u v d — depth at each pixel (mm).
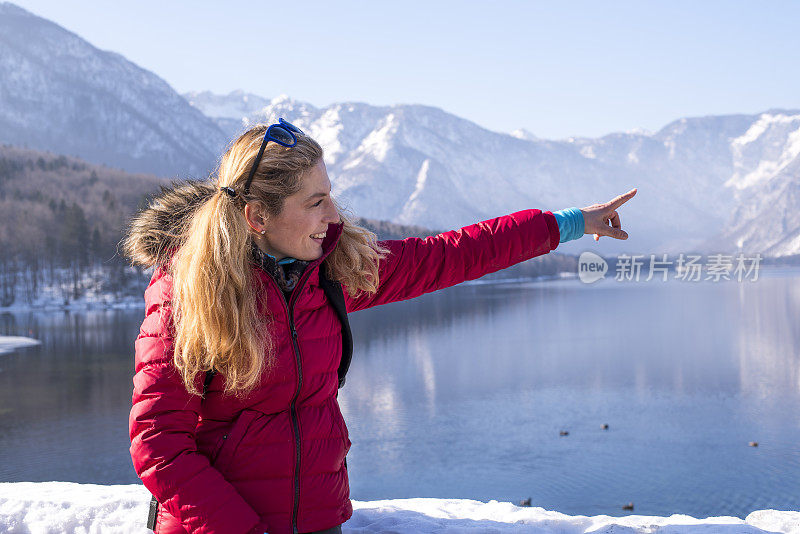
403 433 36094
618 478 27688
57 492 3768
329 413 1914
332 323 1923
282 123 1789
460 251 2205
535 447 32656
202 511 1655
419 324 96625
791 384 48250
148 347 1724
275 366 1777
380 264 2133
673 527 2980
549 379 51625
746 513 23484
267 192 1744
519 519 3223
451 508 3512
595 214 2361
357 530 2998
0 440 35312
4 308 115188
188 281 1674
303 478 1831
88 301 121500
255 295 1756
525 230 2270
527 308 118625
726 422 37406
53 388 49344
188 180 1915
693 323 90312
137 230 1827
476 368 57250
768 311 105812
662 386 48312
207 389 1792
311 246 1841
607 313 106375
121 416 40375
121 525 3148
